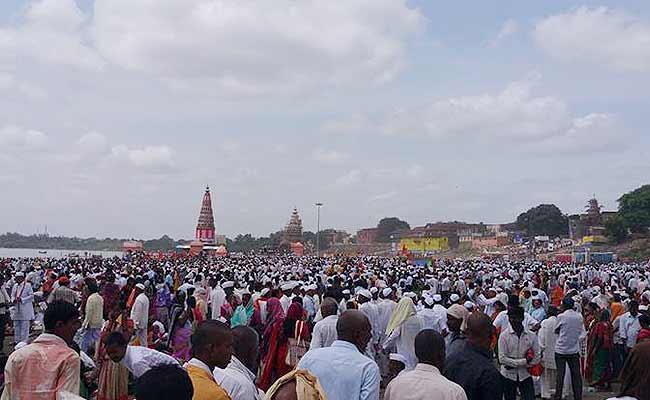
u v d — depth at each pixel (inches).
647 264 2874.0
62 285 682.2
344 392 199.8
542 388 494.9
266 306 529.7
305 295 646.5
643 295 728.3
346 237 7755.9
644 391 161.0
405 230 6948.8
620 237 4589.1
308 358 209.0
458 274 1531.7
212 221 5334.6
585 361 559.8
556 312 503.2
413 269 1658.5
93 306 503.2
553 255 4279.0
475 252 5315.0
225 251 3902.6
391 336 419.2
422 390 188.4
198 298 627.8
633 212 4608.8
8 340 729.0
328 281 856.3
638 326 539.5
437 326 494.3
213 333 173.3
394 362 330.3
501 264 2603.3
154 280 933.8
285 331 369.7
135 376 194.2
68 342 214.7
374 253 5718.5
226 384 179.6
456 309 326.6
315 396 156.4
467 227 6205.7
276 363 366.6
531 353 379.9
